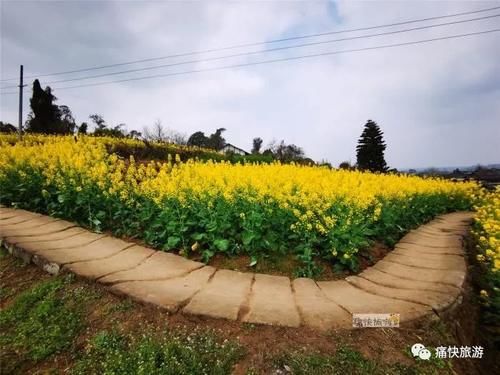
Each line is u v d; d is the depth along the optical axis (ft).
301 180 25.85
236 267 17.30
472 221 37.17
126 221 21.25
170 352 9.75
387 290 15.30
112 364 9.46
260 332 10.89
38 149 33.35
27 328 11.01
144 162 41.39
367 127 160.25
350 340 10.80
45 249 16.28
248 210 19.79
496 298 16.46
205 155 56.49
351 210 19.51
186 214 19.30
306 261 17.42
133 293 12.48
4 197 25.49
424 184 45.29
